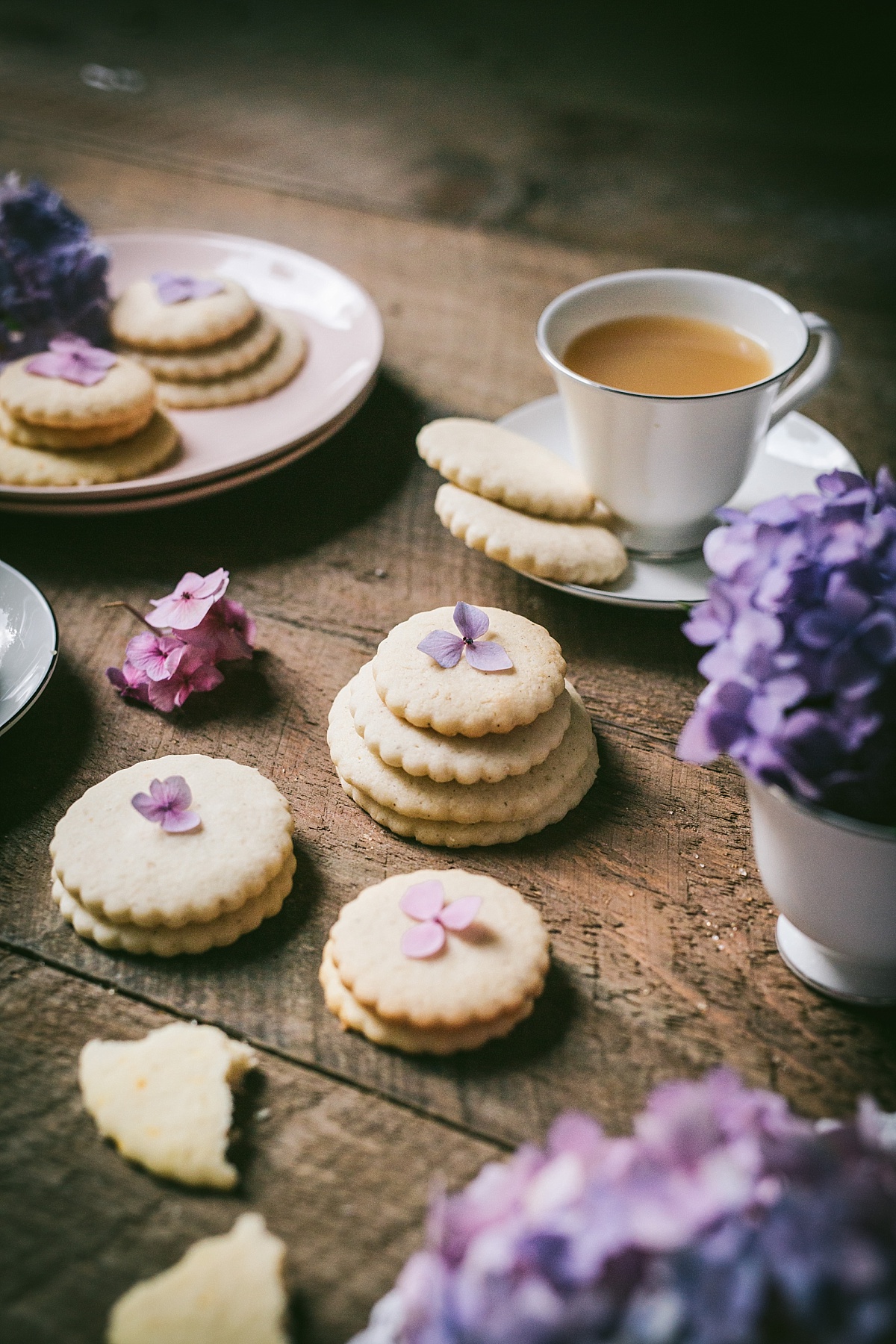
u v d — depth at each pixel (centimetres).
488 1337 39
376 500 67
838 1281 40
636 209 85
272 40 113
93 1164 47
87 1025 50
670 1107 42
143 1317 44
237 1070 49
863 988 50
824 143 96
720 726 46
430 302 77
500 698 54
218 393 69
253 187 87
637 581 61
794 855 47
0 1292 45
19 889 53
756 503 64
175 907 51
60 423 63
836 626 45
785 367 60
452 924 50
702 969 51
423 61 110
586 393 59
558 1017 50
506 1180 42
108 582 63
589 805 55
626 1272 40
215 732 58
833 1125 46
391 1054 49
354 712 55
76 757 57
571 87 106
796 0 125
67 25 114
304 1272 46
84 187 86
